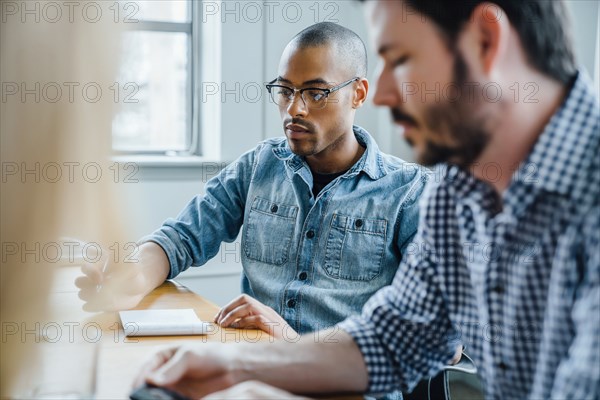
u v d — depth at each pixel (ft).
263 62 10.34
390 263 5.84
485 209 3.01
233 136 10.33
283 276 5.95
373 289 5.80
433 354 3.65
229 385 3.27
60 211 1.49
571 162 2.58
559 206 2.63
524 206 2.74
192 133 10.85
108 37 1.49
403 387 3.60
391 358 3.57
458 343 3.68
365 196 5.89
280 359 3.41
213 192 6.53
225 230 6.49
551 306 2.66
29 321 1.60
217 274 10.34
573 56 2.67
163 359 3.33
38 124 1.46
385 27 2.58
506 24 2.49
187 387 3.23
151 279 5.61
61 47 1.46
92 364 2.03
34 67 1.46
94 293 2.35
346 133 5.91
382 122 10.82
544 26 2.56
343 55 5.75
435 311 3.54
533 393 2.77
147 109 10.62
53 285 1.58
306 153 5.75
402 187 5.89
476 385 5.25
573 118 2.60
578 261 2.56
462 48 2.51
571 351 2.45
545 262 2.76
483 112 2.56
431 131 2.64
